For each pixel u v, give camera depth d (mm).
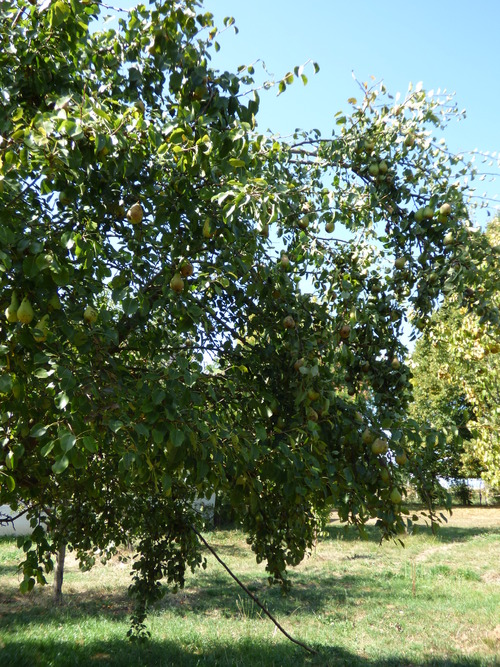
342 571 15945
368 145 3703
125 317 3406
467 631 9547
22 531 19906
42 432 2393
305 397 3322
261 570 15789
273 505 4547
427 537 22875
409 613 10820
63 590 12391
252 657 7926
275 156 3619
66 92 3018
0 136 2434
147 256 3150
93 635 8641
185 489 5730
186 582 13766
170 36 3105
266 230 3283
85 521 5625
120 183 3072
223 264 3232
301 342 3559
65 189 2752
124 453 2646
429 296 3580
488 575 14906
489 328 3703
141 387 2760
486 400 11383
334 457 3352
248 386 3625
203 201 3098
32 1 2982
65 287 2879
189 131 2732
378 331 3814
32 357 2682
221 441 2996
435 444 3236
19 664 6805
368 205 3955
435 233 3633
